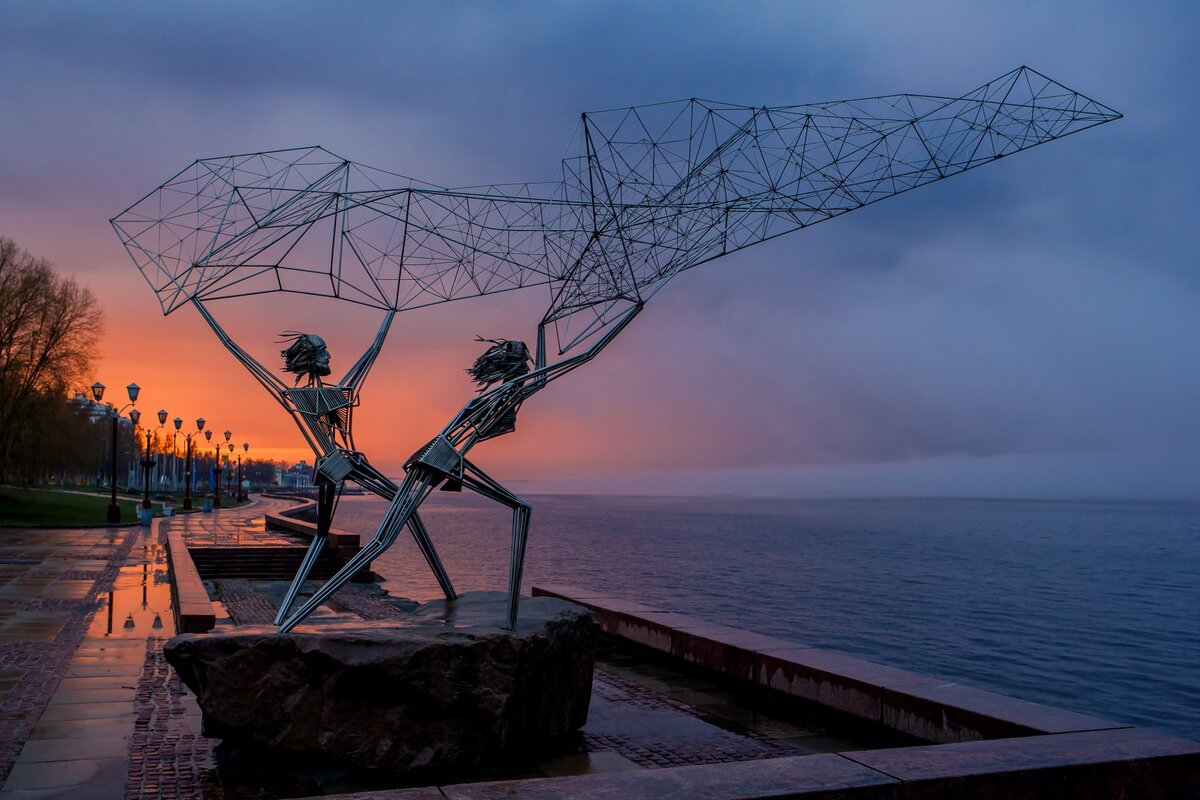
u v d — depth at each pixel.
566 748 7.99
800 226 8.23
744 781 4.76
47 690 9.42
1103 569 45.75
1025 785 5.02
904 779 4.82
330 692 7.05
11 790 6.53
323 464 8.00
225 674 7.07
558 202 8.56
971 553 56.69
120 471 121.75
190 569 17.28
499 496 8.01
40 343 43.53
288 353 8.20
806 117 8.07
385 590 21.39
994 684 19.34
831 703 8.62
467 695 7.16
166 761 7.24
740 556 52.19
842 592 34.62
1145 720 16.73
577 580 36.84
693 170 8.33
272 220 8.36
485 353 8.30
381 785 6.98
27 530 36.41
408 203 8.52
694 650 10.72
